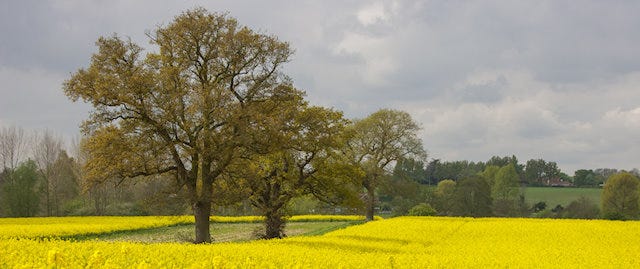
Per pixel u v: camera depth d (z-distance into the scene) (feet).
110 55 101.04
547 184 479.00
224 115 96.68
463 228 143.74
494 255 77.25
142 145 97.04
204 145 99.96
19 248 58.23
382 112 201.57
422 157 202.80
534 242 107.45
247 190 114.21
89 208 261.44
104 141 95.30
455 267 59.62
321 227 186.39
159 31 103.86
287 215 134.82
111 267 40.81
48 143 279.90
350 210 136.56
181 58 104.58
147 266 38.83
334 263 56.70
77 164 288.51
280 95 109.29
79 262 46.34
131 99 96.99
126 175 100.94
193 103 96.12
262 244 81.51
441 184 346.74
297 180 128.06
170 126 100.32
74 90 97.76
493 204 300.40
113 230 160.66
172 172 106.73
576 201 304.91
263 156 111.34
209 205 107.04
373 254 70.13
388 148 200.85
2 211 258.16
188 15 103.96
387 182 201.26
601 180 469.98
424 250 85.51
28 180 260.21
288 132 106.22
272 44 107.65
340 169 129.70
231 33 104.63
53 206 275.59
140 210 256.32
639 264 70.64
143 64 103.14
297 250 70.28
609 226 148.36
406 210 295.28
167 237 149.18
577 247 94.53
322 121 115.75
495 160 577.02
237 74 109.19
